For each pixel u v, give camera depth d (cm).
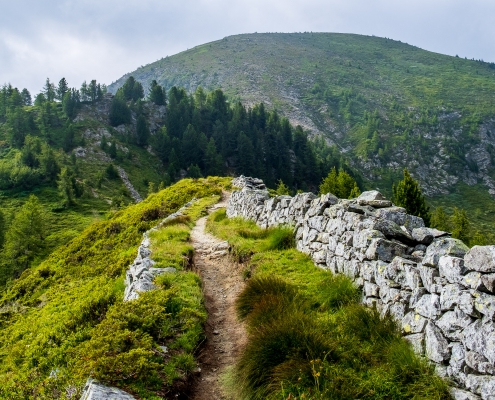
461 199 19988
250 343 676
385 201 1020
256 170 14112
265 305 795
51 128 16000
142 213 3422
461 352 507
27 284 2931
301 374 562
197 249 1644
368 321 687
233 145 15612
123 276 1638
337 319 734
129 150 15725
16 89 17688
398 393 516
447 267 565
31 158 12988
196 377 673
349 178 5441
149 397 548
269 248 1305
